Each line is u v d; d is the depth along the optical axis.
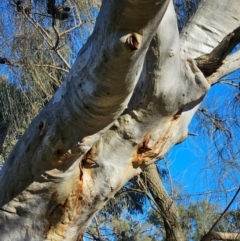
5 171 2.73
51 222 2.81
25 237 2.80
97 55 2.07
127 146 2.85
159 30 2.45
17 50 5.46
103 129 2.43
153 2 1.67
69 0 5.23
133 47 1.83
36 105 6.00
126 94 2.17
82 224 2.90
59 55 5.25
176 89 2.71
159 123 2.84
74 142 2.45
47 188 2.70
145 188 6.26
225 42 2.84
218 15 3.22
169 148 2.96
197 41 3.14
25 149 2.60
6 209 2.76
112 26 1.85
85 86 2.23
